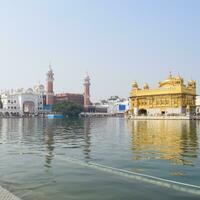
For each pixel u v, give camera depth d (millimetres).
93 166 14648
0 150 21172
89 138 31781
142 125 68562
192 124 71812
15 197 9195
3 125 70125
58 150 21156
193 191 10102
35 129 51656
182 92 122062
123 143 25953
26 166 14664
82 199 9344
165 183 11180
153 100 131625
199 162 15742
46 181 11562
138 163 15453
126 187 10648
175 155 18250
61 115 186500
